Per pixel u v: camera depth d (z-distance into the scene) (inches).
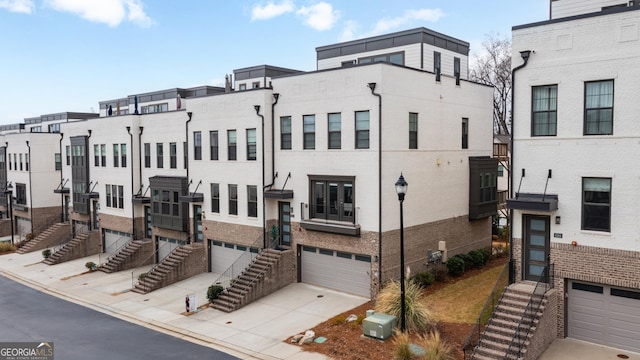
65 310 903.7
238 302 839.7
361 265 854.5
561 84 640.4
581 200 627.8
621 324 607.8
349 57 1133.1
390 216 837.2
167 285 1034.7
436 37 1072.8
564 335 646.5
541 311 605.0
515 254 681.0
